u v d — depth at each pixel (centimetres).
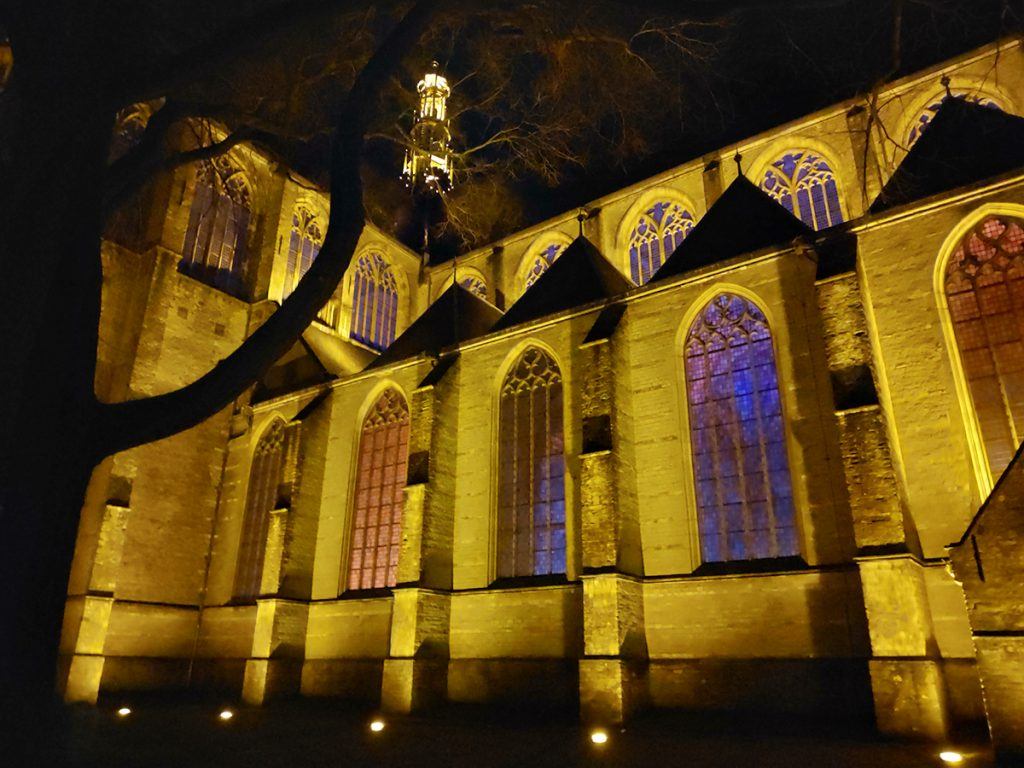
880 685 1407
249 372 829
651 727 1638
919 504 1605
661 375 2075
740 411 1934
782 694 1622
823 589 1642
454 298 3086
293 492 2755
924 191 1847
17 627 680
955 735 1366
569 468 2175
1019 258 1634
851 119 2991
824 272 1775
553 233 3906
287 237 3809
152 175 1272
